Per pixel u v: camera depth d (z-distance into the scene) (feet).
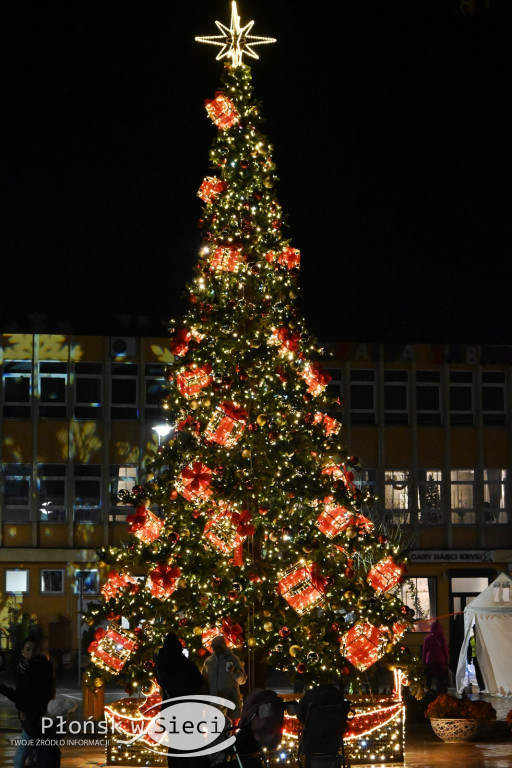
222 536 48.16
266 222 52.47
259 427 49.57
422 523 139.64
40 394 137.28
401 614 49.60
